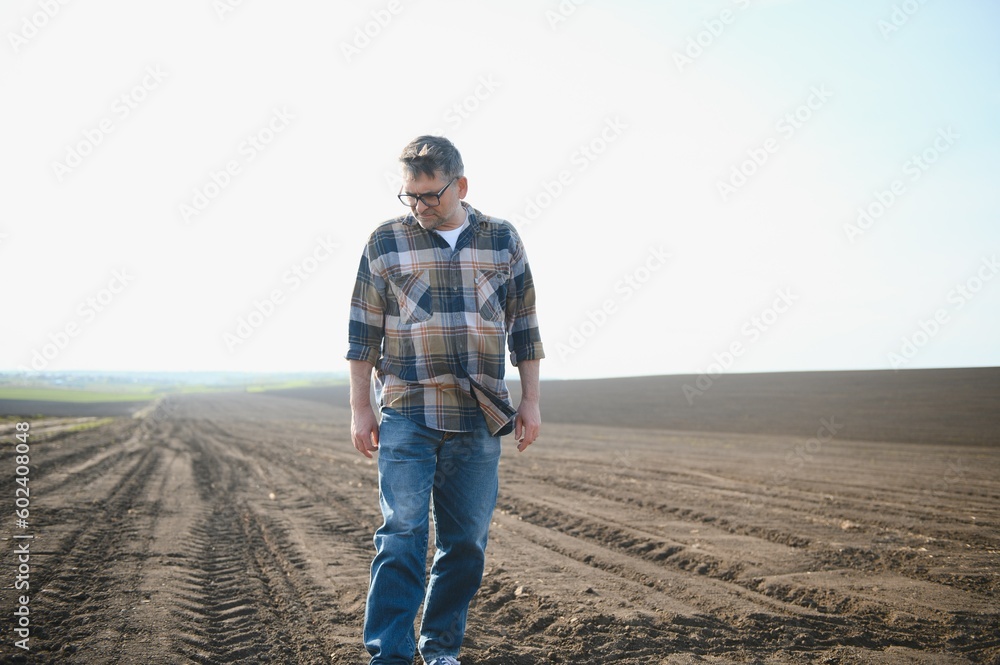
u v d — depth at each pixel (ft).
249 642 11.25
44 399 212.84
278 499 28.60
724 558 17.28
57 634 11.17
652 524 22.08
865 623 12.59
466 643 11.24
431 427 8.73
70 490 29.04
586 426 92.89
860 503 26.89
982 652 11.16
